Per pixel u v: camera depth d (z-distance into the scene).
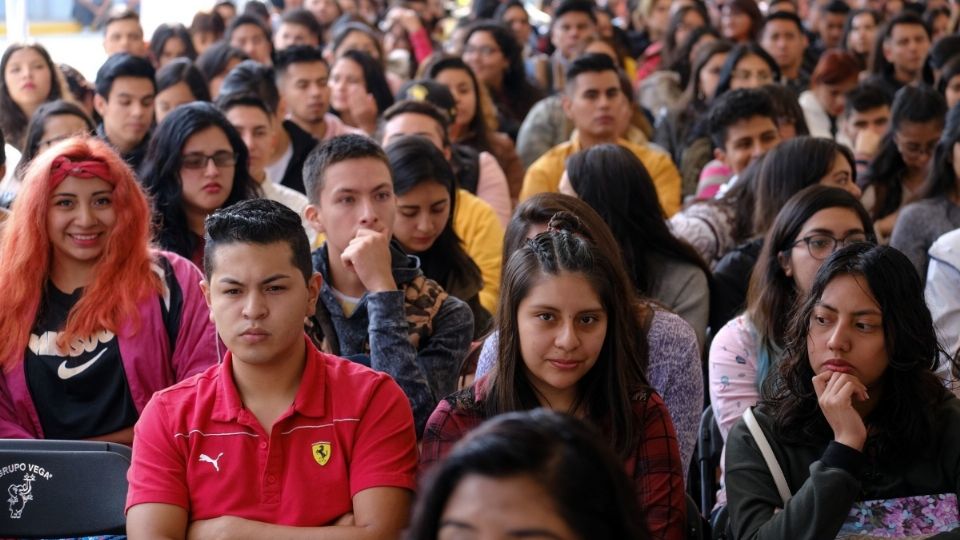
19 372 3.45
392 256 3.86
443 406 2.94
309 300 2.98
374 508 2.76
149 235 3.66
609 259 2.88
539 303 2.80
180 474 2.79
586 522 1.56
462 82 7.39
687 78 9.48
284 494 2.79
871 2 12.70
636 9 12.60
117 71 6.15
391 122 6.10
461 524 1.56
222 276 2.83
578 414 2.90
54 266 3.54
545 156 6.76
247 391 2.87
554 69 10.23
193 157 4.51
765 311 3.75
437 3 14.59
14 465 3.00
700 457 3.82
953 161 4.99
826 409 2.83
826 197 3.74
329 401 2.86
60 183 3.48
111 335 3.46
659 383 3.41
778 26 9.86
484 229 5.46
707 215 5.02
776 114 6.24
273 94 6.39
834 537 2.80
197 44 10.21
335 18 12.36
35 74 7.16
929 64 8.03
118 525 2.99
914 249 5.02
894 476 2.94
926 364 2.96
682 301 4.38
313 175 3.95
